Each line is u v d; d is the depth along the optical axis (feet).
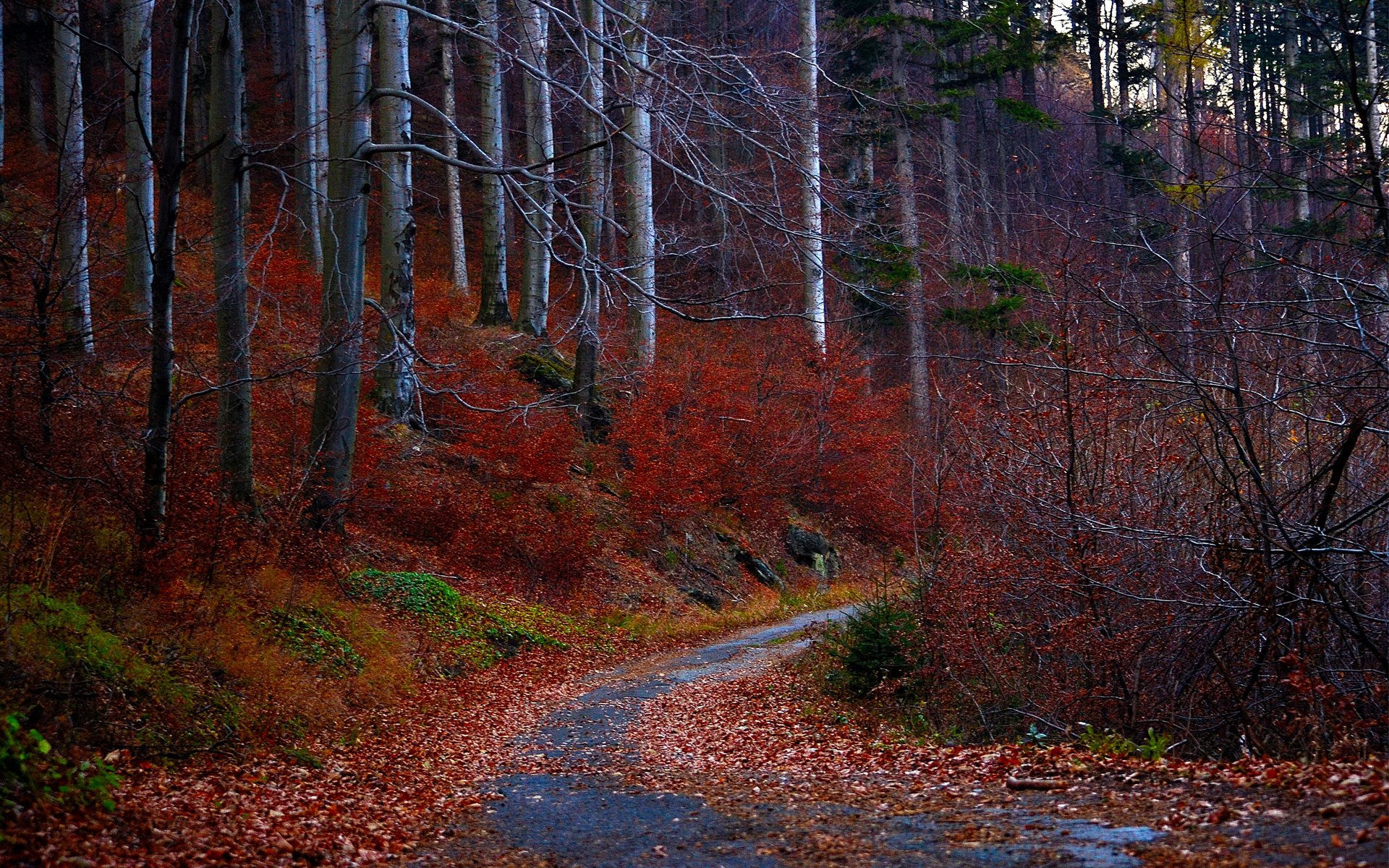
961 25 93.97
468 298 106.32
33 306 36.17
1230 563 30.91
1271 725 29.50
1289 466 32.58
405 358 51.44
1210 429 31.37
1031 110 85.05
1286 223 38.47
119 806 21.03
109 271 48.42
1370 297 26.23
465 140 46.91
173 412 37.93
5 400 33.83
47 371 35.19
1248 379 32.01
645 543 82.84
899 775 27.27
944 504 42.93
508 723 41.75
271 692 34.42
